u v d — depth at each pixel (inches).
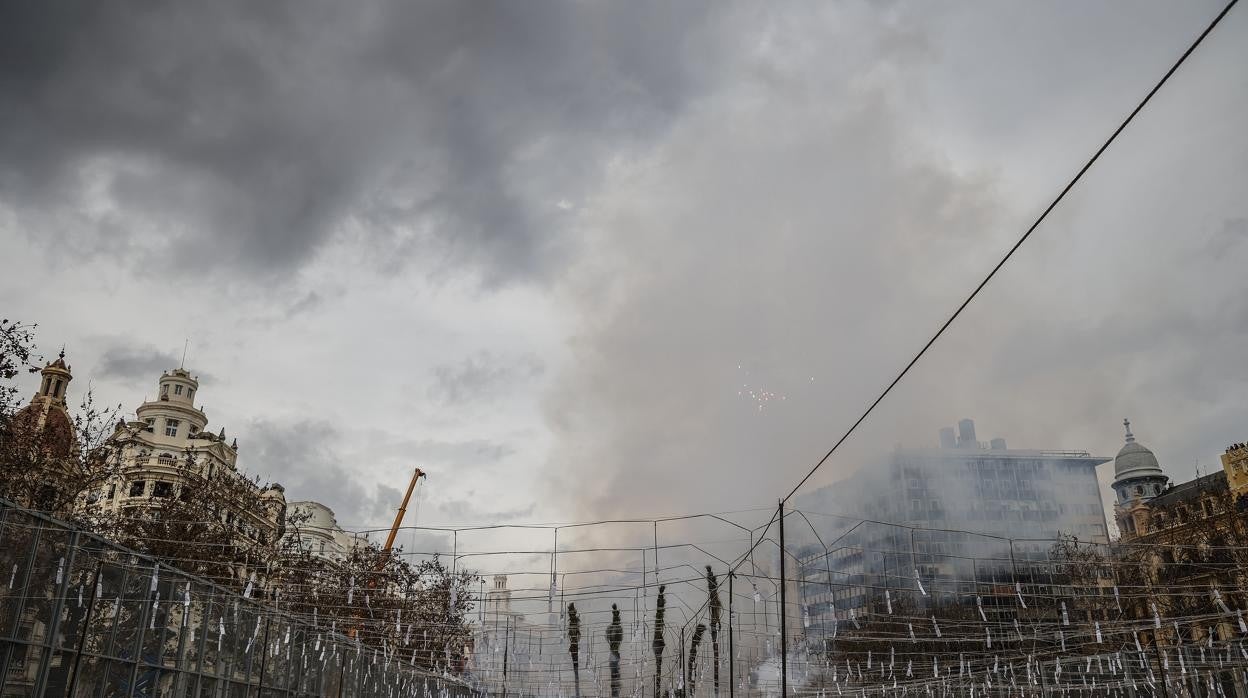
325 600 1649.9
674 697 1637.6
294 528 1937.7
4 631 697.6
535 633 1499.8
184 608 954.7
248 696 1099.9
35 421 1425.9
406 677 1749.5
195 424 3257.9
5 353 1289.4
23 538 723.4
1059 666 1587.1
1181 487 3061.0
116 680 833.5
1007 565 2471.7
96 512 1528.1
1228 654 1488.7
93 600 800.9
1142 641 1788.9
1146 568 1994.3
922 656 1998.0
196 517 1721.2
